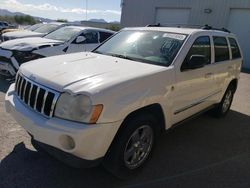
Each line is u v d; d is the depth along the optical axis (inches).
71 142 100.9
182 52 145.6
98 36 349.4
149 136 128.7
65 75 114.5
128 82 112.2
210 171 138.9
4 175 119.5
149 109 125.0
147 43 158.1
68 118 101.7
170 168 138.2
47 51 286.8
